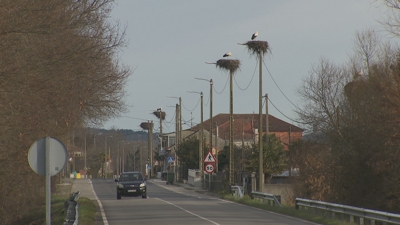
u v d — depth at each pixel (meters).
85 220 76.81
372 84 113.81
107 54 79.00
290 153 170.88
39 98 67.94
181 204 120.19
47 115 75.50
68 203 83.44
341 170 128.62
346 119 128.88
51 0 63.12
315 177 143.75
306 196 147.12
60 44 66.69
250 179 162.00
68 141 123.62
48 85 68.19
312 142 152.25
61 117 85.62
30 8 58.78
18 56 62.09
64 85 72.00
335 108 143.00
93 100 93.56
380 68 115.06
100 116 100.88
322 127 147.75
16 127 67.19
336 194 134.50
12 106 64.25
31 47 61.12
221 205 118.25
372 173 118.75
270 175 188.88
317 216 85.94
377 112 111.81
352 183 125.38
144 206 113.88
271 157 181.88
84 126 112.31
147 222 79.44
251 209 107.00
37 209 109.69
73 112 84.75
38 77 65.81
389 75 108.62
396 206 110.69
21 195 86.56
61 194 162.75
